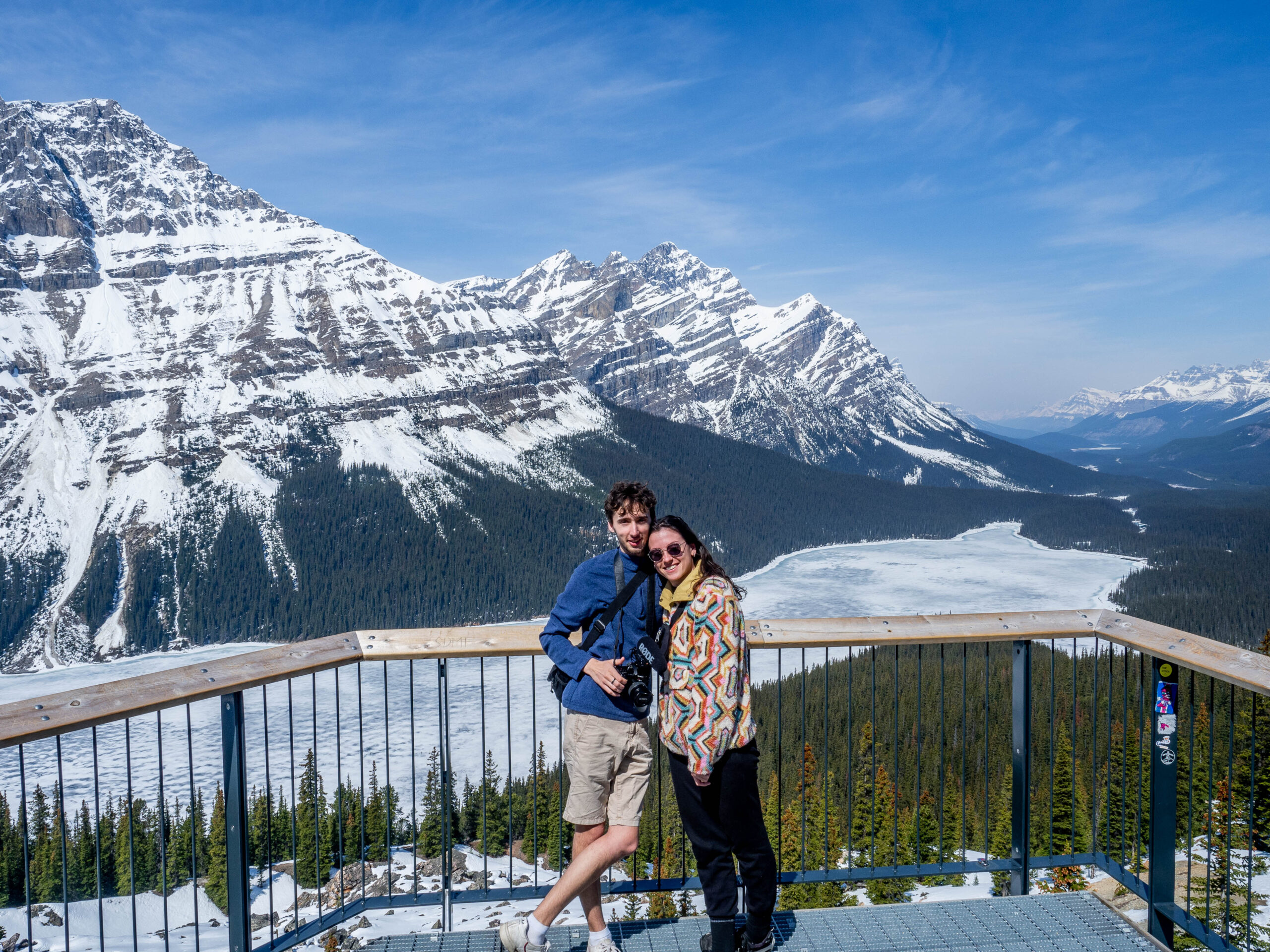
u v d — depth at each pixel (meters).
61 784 2.98
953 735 29.61
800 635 3.98
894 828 4.18
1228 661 3.44
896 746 4.12
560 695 3.45
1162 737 3.81
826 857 4.19
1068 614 4.15
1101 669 30.75
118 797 54.88
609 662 3.32
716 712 3.17
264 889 24.39
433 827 26.20
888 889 11.53
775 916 3.81
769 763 27.16
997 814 20.89
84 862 28.31
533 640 3.81
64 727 2.92
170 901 26.03
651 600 3.36
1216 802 13.69
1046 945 3.57
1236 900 9.02
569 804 3.38
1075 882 10.85
